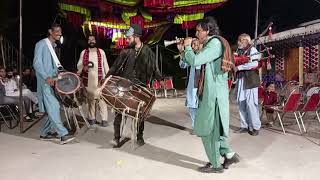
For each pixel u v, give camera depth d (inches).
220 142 194.7
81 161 215.2
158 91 620.7
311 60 573.9
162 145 250.7
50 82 247.9
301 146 246.7
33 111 349.4
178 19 635.5
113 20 640.4
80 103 269.6
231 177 187.6
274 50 651.5
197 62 181.0
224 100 187.2
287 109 282.4
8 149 241.8
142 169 200.5
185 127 309.9
